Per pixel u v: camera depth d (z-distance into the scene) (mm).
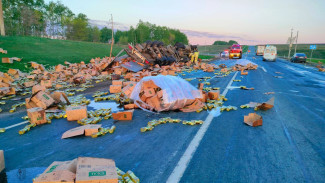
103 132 5512
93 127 5609
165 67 20953
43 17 74125
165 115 7121
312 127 5883
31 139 5293
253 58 46500
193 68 24797
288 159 4117
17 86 12320
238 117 6809
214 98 9031
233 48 46188
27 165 4031
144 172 3703
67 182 2754
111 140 5152
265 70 22469
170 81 7859
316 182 3377
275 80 15398
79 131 5398
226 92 10961
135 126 6109
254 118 6207
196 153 4379
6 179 3562
